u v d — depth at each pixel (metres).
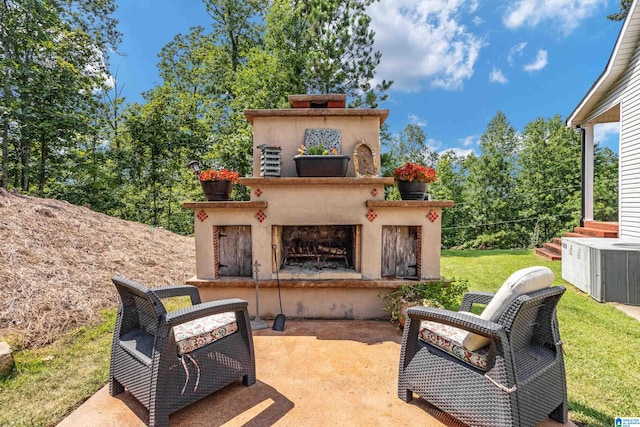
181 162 13.25
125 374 2.10
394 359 2.78
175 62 16.20
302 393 2.28
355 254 3.89
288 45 11.15
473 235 16.22
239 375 2.29
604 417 1.99
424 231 3.72
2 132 9.19
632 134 6.09
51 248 4.83
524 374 1.75
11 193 6.15
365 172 3.99
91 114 11.16
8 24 8.70
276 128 4.07
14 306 3.30
